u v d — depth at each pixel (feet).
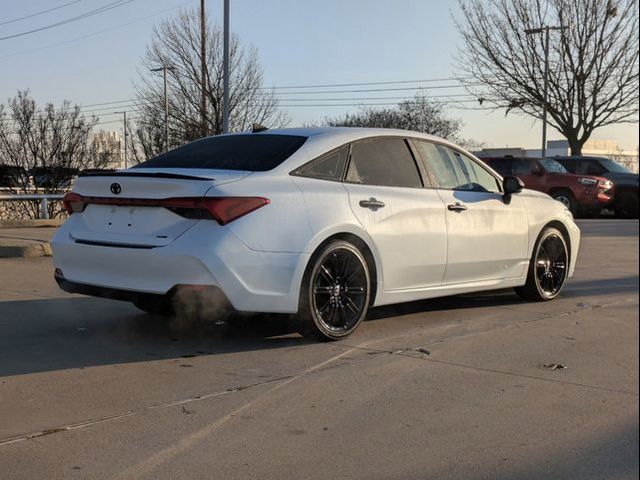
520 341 18.24
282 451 11.19
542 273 23.98
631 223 60.29
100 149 121.39
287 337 18.39
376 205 18.29
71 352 16.75
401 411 13.00
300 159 17.51
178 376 14.90
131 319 20.40
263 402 13.37
